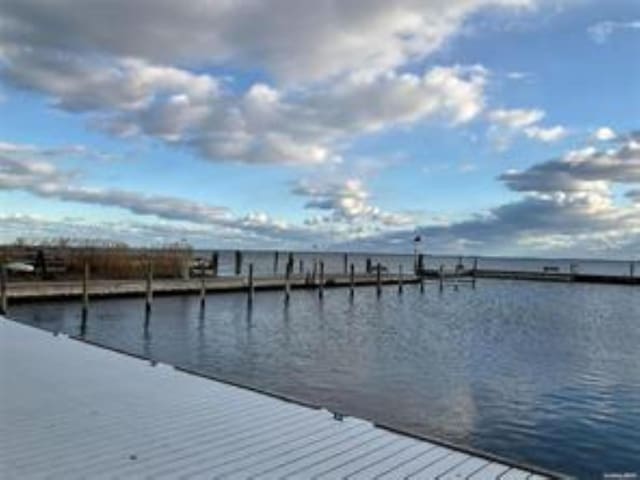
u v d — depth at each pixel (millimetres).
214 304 30203
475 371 15766
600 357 18219
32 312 24438
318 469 5398
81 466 5289
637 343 21219
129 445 5875
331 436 6324
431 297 41156
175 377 8828
